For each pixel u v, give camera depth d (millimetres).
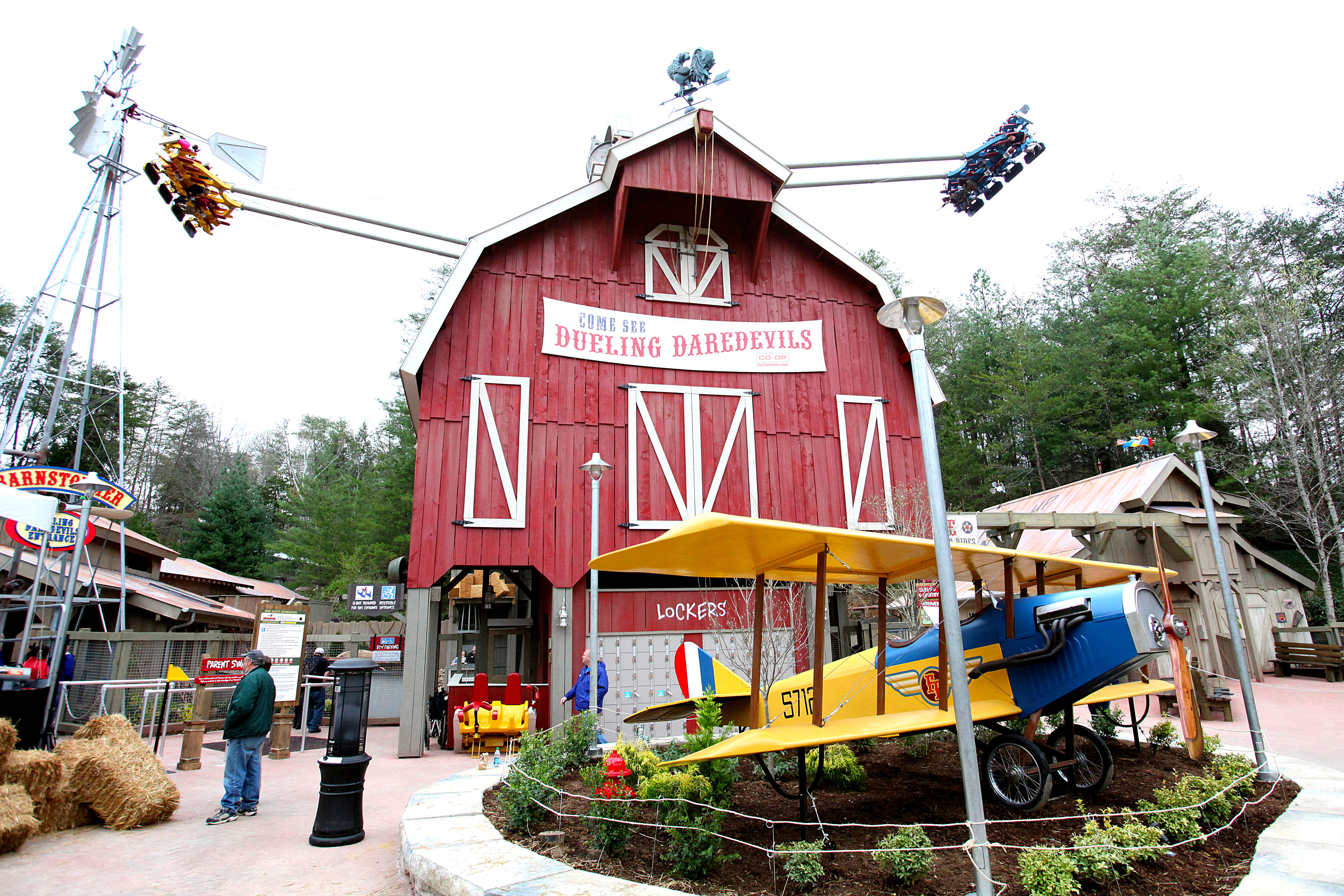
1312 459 22203
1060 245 33156
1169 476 16750
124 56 17922
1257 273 27734
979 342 30516
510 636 18906
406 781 9117
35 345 32219
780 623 13078
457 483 12195
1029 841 5059
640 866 4672
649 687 12398
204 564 32625
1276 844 4762
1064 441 27922
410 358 12250
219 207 12250
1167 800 5242
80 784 6508
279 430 62125
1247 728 10648
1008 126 14359
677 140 13609
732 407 13758
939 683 6430
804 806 5039
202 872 5270
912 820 5668
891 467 14234
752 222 14617
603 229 14031
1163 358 25641
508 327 13062
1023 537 19812
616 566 6348
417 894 4723
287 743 11000
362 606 14727
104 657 13234
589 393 13172
